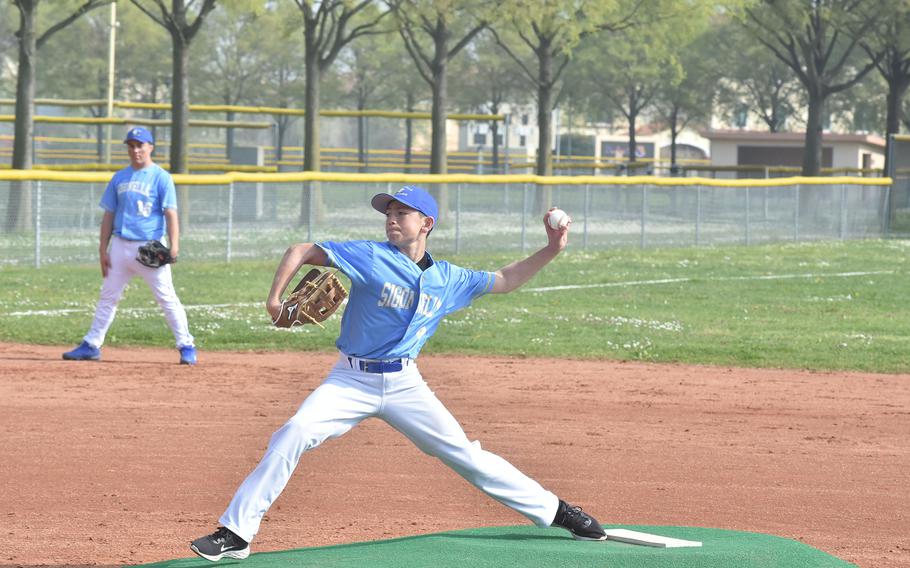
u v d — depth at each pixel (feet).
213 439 62.49
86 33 416.26
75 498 50.65
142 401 72.08
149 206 83.05
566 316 114.21
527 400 74.69
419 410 38.09
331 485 53.72
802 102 479.00
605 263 169.17
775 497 53.01
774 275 156.35
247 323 105.60
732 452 61.72
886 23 271.69
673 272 158.30
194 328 102.22
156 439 62.13
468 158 449.89
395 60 441.68
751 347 97.40
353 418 37.68
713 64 445.37
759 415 71.46
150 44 424.46
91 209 160.76
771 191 218.79
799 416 71.41
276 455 36.96
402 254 37.45
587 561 38.86
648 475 56.54
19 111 200.75
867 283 147.84
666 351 95.04
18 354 88.63
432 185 199.11
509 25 271.28
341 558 39.45
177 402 72.02
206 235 170.60
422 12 229.04
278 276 36.32
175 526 46.78
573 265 165.37
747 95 488.44
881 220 231.50
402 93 468.34
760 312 119.85
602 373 85.61
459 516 48.88
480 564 38.42
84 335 97.81
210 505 50.06
